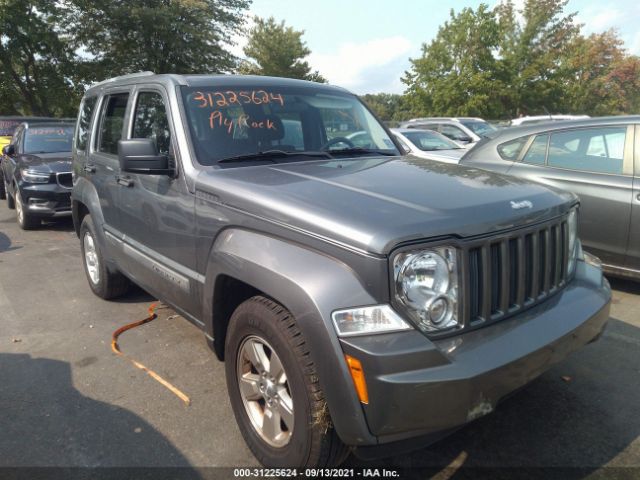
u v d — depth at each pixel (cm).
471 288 224
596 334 268
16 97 2781
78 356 396
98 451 283
